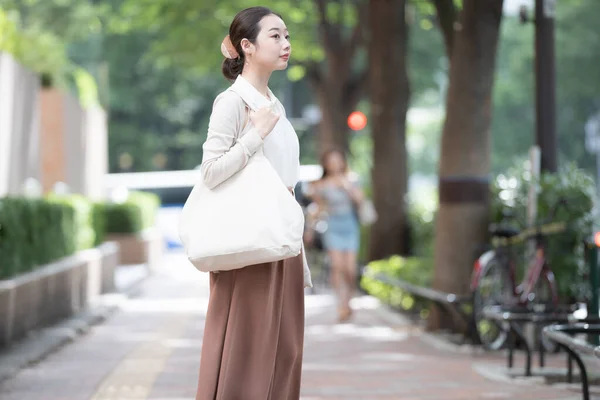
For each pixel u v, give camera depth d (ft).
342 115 119.85
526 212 52.42
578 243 50.01
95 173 136.67
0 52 82.79
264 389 21.31
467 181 54.60
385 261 80.53
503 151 221.46
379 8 85.81
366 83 119.44
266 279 21.29
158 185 195.93
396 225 86.84
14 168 87.35
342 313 64.85
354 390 37.99
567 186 50.39
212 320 21.61
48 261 59.16
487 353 48.88
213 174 20.81
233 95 21.43
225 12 112.78
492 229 48.39
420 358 47.26
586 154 215.51
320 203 65.46
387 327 61.41
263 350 21.31
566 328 31.07
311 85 122.11
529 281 47.24
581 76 199.41
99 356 47.93
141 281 101.96
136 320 65.57
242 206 20.74
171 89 229.25
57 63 110.93
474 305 48.98
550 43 52.49
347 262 65.10
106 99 194.39
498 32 54.08
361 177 181.06
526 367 41.19
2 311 45.93
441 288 55.52
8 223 49.14
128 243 124.26
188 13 111.96
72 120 115.85
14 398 36.32
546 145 52.49
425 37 147.74
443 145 55.26
